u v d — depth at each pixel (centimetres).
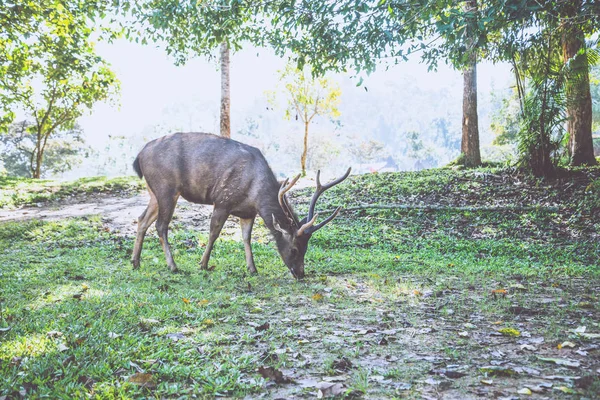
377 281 682
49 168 4947
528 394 302
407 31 727
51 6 1389
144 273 699
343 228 1166
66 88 2527
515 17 649
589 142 1566
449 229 1179
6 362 337
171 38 1338
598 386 309
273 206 711
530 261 932
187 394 308
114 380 322
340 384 315
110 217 1241
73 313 466
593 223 1134
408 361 368
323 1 707
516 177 1441
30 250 879
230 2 785
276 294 593
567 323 464
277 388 320
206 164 728
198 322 457
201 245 955
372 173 1786
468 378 334
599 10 766
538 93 1359
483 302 557
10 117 2170
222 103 2028
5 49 1647
